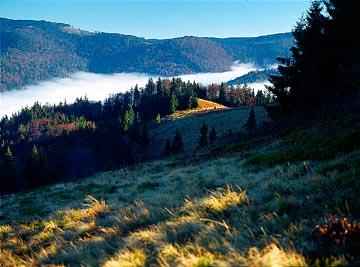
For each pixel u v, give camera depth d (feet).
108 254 27.25
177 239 26.32
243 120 439.63
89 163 545.44
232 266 18.89
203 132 386.73
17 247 39.58
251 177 47.06
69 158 565.94
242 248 21.25
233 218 28.17
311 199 27.89
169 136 510.58
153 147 504.84
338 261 17.54
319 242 20.12
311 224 23.25
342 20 110.63
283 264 17.85
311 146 56.95
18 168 540.11
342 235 19.95
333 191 28.53
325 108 98.02
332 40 117.39
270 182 37.29
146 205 41.04
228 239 23.36
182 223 28.68
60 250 32.76
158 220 34.04
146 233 28.09
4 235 48.01
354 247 19.03
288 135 89.56
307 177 35.45
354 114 71.77
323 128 73.82
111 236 32.81
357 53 97.81
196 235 25.30
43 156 389.39
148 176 84.38
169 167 102.37
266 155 64.64
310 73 121.19
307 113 112.57
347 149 47.78
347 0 104.99
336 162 37.91
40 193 95.81
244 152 89.81
